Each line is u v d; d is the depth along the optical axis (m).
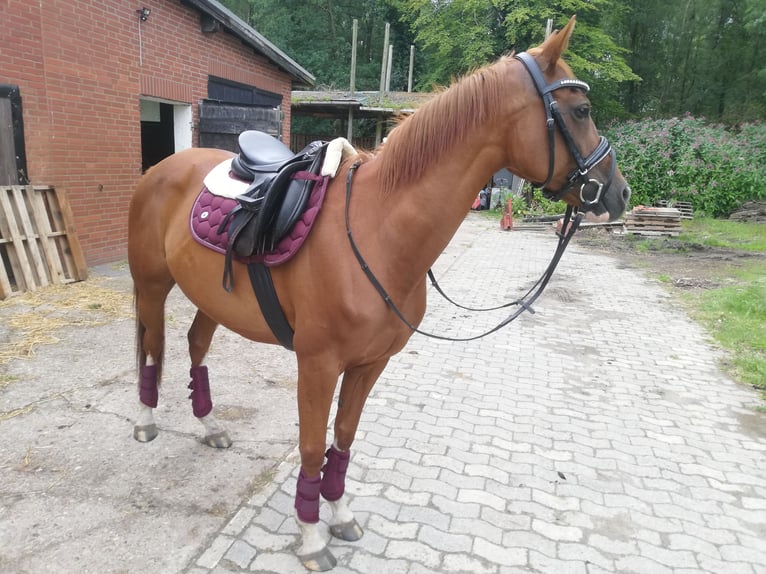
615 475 2.93
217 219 2.18
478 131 1.77
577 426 3.49
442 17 20.58
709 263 9.51
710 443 3.35
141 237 2.67
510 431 3.37
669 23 26.19
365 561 2.15
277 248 1.96
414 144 1.80
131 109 6.82
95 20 6.12
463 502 2.59
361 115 18.19
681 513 2.62
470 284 7.59
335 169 1.98
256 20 30.73
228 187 2.24
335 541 2.25
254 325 2.21
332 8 29.92
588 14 21.06
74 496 2.41
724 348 5.19
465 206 1.85
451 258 9.52
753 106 23.72
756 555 2.35
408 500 2.58
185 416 3.23
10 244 5.23
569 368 4.56
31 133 5.55
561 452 3.14
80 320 4.73
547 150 1.73
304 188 1.96
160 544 2.15
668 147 15.08
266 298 2.04
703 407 3.89
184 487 2.53
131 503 2.39
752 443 3.38
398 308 1.91
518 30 18.89
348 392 2.14
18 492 2.41
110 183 6.64
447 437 3.23
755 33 23.98
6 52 5.21
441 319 5.85
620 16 22.88
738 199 15.09
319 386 1.93
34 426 2.98
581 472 2.94
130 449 2.82
